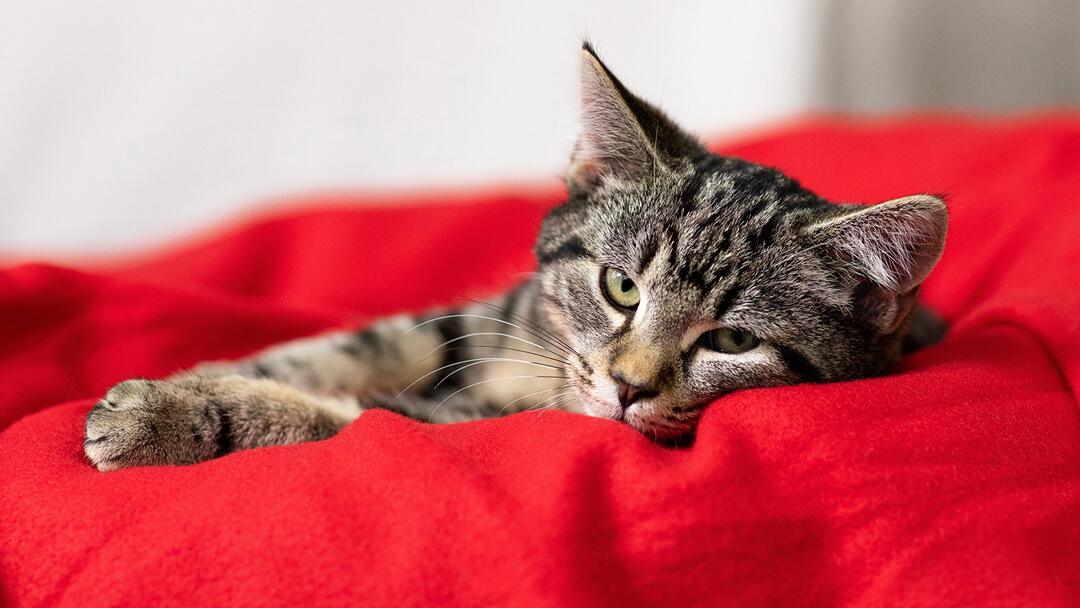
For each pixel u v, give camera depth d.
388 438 0.33
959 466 0.33
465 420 0.40
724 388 0.38
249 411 0.37
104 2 0.78
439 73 0.82
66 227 0.80
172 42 0.79
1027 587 0.31
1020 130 0.56
